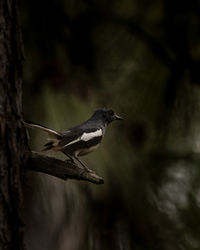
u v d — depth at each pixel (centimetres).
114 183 968
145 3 1111
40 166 712
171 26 1122
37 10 1011
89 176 716
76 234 977
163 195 1034
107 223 999
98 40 1077
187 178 1048
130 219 1014
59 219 959
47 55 991
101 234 999
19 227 680
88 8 1071
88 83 998
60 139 838
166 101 1083
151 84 1080
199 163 1062
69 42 1035
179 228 1042
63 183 950
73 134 855
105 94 1028
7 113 678
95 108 966
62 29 1028
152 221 1031
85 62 1034
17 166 683
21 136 696
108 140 973
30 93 934
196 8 1120
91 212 982
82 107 939
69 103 935
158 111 1080
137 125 1034
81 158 937
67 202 951
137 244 1032
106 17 1084
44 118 917
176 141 1084
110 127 990
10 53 687
